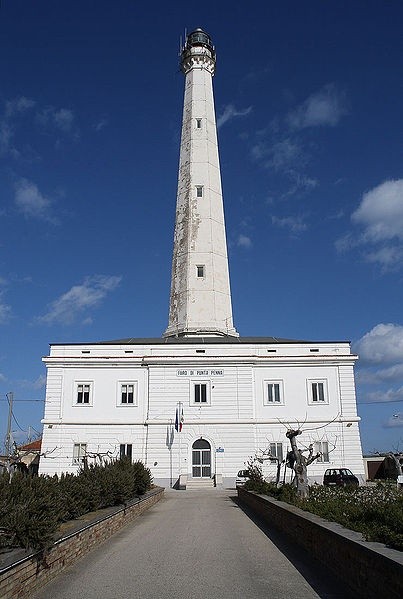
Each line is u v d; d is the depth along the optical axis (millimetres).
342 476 42500
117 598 10508
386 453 65000
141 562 14055
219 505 31984
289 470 47469
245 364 50312
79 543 14438
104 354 50844
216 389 49875
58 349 50969
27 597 10453
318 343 51344
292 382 50125
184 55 67875
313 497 21719
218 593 10852
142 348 51094
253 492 29031
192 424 49125
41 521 11055
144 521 23641
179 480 47656
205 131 63750
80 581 11906
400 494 19328
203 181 61469
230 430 49094
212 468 48531
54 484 15070
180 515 26219
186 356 50312
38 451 54750
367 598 9555
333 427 49094
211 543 17188
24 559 10234
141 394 49969
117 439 48969
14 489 12008
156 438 48938
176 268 59406
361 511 13992
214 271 58500
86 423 49188
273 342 51562
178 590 11117
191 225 59875
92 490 18859
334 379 50125
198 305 57250
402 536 9844
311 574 12336
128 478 24344
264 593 10766
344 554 11102
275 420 49281
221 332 57031
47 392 49844
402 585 7910
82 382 50094
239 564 13711
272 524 21500
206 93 65875
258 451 48625
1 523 10500
